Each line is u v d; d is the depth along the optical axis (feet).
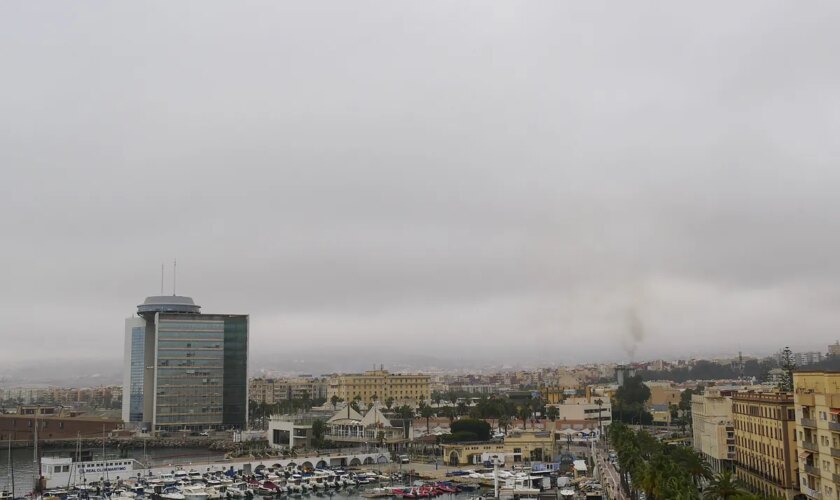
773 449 560.61
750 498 363.76
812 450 480.64
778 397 569.64
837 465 447.83
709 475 516.73
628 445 631.56
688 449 557.74
